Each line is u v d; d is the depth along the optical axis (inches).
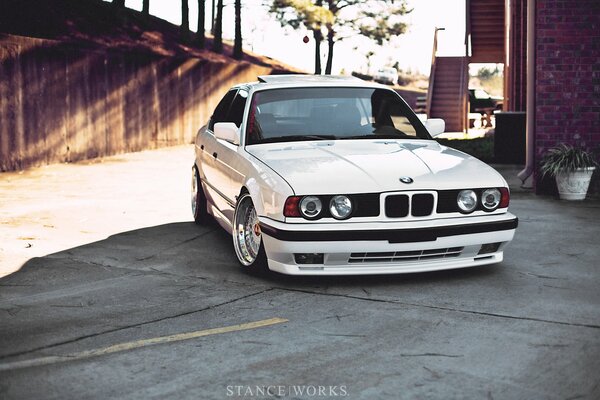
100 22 1434.5
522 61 685.9
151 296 224.2
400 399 147.2
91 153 652.1
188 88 828.6
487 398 147.6
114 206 396.8
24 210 382.0
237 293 227.1
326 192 224.8
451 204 234.2
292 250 223.5
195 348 177.2
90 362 168.4
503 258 271.1
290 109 275.3
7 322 198.5
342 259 226.8
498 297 220.8
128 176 530.9
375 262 230.1
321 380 157.1
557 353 172.4
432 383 155.1
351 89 286.7
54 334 188.2
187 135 832.3
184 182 499.5
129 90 709.9
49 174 537.0
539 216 351.9
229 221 279.7
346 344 179.6
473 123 1207.6
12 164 552.7
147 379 158.2
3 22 1206.3
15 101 550.6
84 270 258.5
